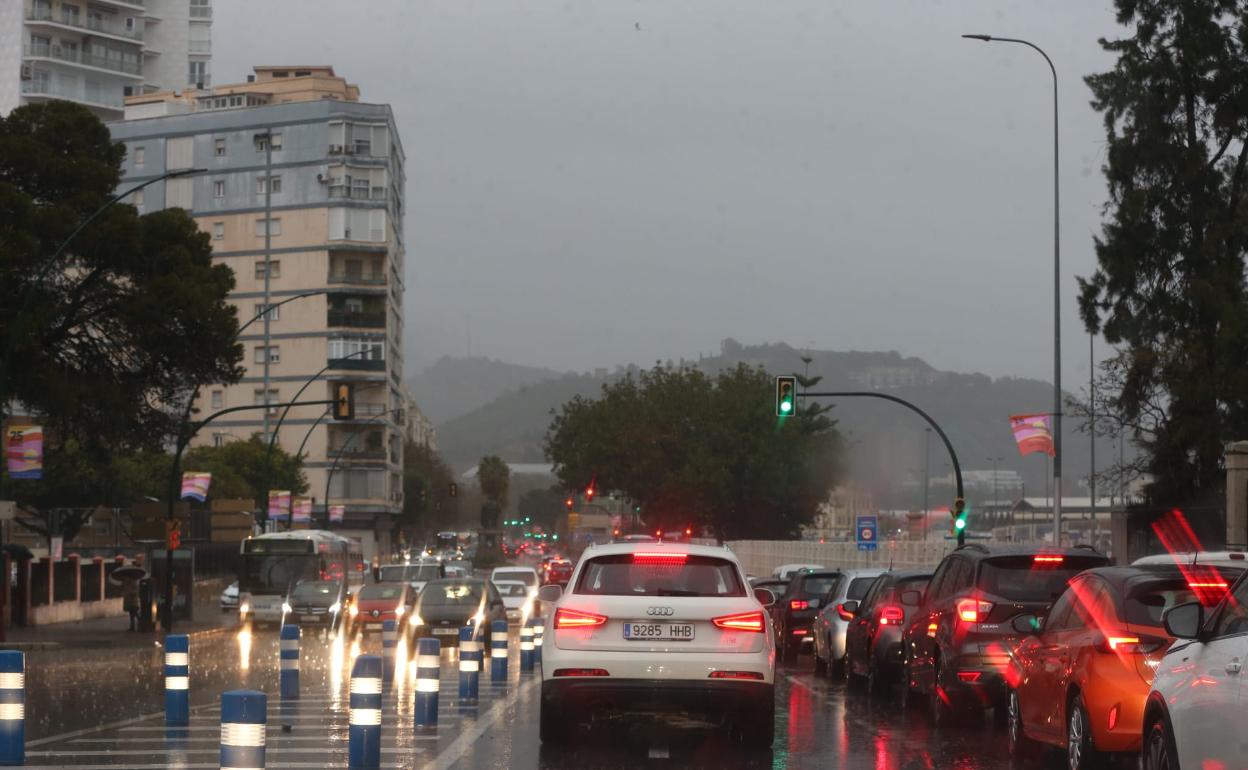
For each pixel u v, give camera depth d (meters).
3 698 16.91
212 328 64.81
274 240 142.75
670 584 18.73
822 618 35.22
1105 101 58.94
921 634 24.30
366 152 142.00
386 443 144.38
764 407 133.75
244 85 152.75
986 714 25.05
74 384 61.09
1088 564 22.11
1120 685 14.98
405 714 24.11
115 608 73.31
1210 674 11.02
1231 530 41.53
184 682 22.22
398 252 160.00
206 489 69.38
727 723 23.38
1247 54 57.47
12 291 57.34
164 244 65.38
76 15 170.12
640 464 132.00
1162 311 57.03
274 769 17.08
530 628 36.84
